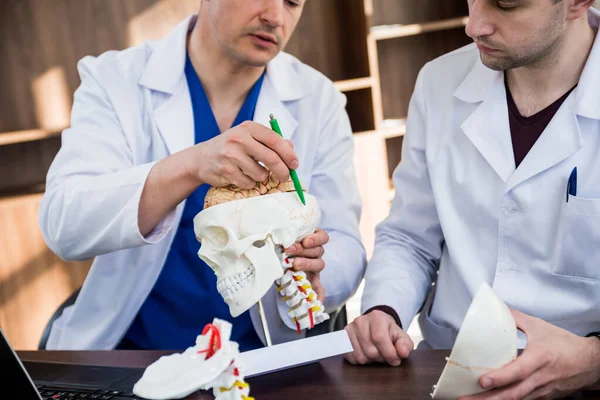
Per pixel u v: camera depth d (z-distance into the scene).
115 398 1.07
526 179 1.31
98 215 1.42
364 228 3.45
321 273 1.51
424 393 1.02
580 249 1.26
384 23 3.80
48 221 1.54
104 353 1.32
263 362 1.10
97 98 1.69
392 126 3.57
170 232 1.59
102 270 1.59
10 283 3.02
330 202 1.70
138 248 1.58
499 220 1.35
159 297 1.65
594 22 1.33
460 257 1.41
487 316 0.88
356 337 1.19
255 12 1.50
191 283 1.61
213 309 1.61
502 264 1.36
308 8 3.61
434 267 1.57
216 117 1.71
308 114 1.75
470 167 1.41
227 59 1.63
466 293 1.44
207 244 1.10
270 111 1.71
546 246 1.31
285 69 1.79
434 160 1.47
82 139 1.61
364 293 1.43
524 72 1.32
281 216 1.08
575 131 1.27
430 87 1.53
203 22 1.66
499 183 1.36
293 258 1.21
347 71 3.65
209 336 0.75
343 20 3.61
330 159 1.77
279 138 1.13
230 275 1.08
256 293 1.06
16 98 3.15
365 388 1.06
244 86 1.69
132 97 1.69
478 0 1.19
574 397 1.03
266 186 1.13
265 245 1.07
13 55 3.13
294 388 1.08
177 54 1.69
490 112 1.38
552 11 1.15
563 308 1.30
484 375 0.89
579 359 0.99
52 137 3.24
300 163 1.72
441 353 1.17
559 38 1.25
